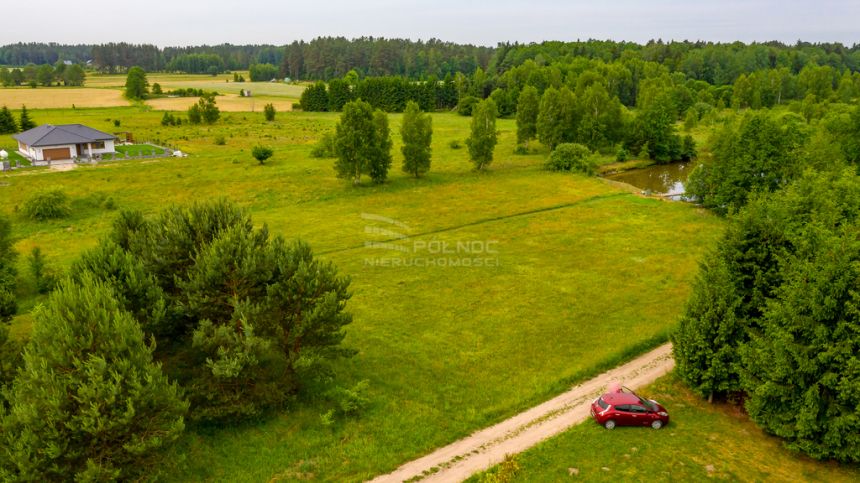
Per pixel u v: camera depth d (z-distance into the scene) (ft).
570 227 192.44
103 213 212.02
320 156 306.55
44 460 61.21
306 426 84.23
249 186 246.68
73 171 261.65
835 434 72.79
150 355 72.69
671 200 228.43
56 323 67.36
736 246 94.12
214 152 322.14
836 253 76.33
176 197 232.32
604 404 85.20
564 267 155.63
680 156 326.85
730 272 92.68
